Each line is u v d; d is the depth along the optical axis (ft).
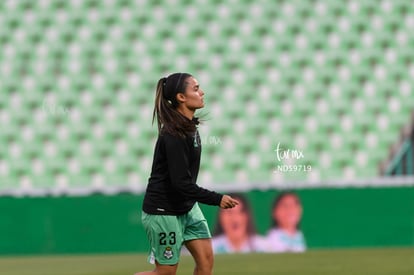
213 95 211.20
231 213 149.07
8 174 200.34
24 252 148.56
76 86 214.69
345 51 219.61
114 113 209.36
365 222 154.30
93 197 150.82
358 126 206.49
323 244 152.35
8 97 212.43
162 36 223.10
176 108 59.67
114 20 225.76
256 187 151.74
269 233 149.89
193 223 61.62
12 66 217.77
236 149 199.41
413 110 209.56
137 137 204.64
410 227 155.43
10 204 149.38
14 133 205.57
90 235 150.30
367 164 199.62
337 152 201.67
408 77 215.72
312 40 221.46
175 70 217.77
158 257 60.23
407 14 224.12
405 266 111.86
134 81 215.92
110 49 221.05
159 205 59.21
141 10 226.79
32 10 226.99
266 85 214.07
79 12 226.99
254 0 226.99
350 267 111.04
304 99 211.20
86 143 203.82
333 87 213.87
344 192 153.99
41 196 149.69
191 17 225.76
